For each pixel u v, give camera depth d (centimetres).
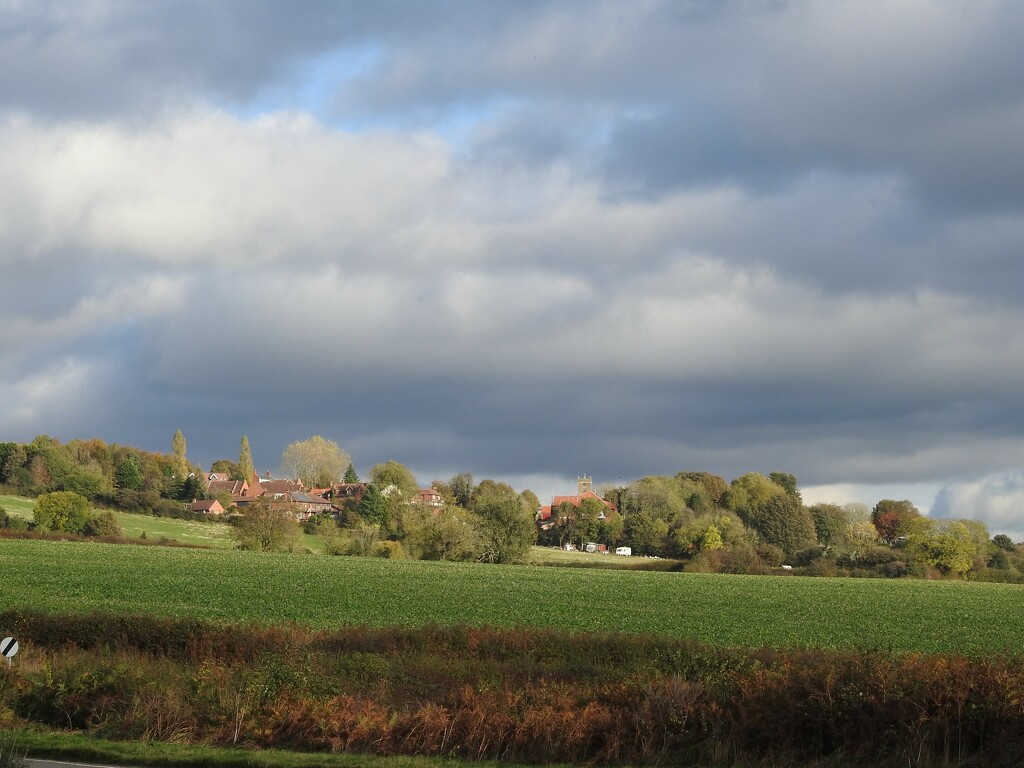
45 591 5931
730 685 1895
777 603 6819
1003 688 1680
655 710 1833
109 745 1805
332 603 5606
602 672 2427
